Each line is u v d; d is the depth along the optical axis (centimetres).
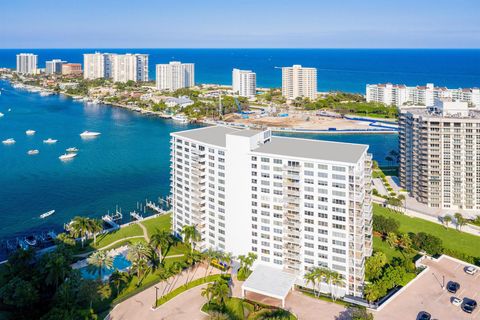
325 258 16350
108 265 16562
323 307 15262
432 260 18712
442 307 15150
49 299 15325
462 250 19888
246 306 15188
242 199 17525
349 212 15675
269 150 17300
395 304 15350
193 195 19350
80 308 14688
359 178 15612
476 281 16950
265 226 17212
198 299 15738
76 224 19862
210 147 18288
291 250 16725
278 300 15650
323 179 15962
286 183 16550
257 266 17250
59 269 15500
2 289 14662
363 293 15912
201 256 18325
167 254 19225
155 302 15488
